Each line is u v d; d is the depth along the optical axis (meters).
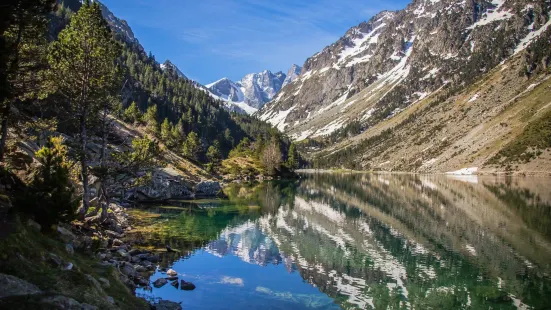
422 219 60.12
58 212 23.08
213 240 43.62
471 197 86.88
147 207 65.94
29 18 25.75
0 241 15.32
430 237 47.91
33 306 12.02
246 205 74.62
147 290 25.11
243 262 35.34
